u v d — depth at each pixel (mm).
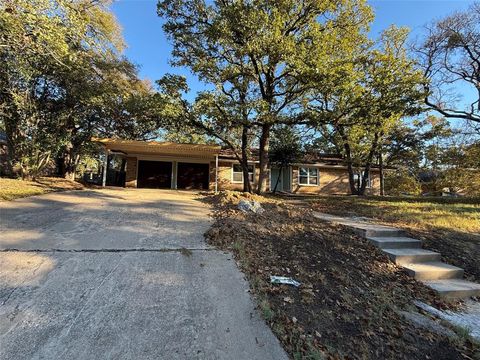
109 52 12656
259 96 13914
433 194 23469
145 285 3549
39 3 7238
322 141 21266
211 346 2709
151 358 2496
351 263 4891
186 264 4160
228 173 20062
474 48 14453
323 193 21297
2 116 11117
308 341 2920
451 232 6676
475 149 17000
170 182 19188
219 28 10484
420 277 4816
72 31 8609
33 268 3723
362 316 3500
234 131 17312
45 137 12211
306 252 4980
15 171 12008
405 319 3613
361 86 10852
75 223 5770
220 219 6496
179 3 12570
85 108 13820
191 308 3203
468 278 5012
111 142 15125
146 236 5184
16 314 2861
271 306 3359
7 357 2375
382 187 20281
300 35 11094
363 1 11727
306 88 11398
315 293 3789
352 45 12172
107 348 2555
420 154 19953
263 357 2660
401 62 12336
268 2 10523
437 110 15648
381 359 2867
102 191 11500
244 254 4574
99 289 3383
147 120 14539
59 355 2434
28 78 9891
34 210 6645
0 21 6863
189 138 22906
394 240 5840
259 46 10180
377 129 14367
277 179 19703
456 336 3381
